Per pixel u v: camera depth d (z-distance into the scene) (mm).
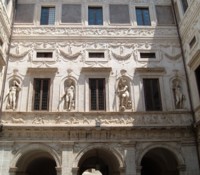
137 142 21938
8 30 24859
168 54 25656
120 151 21578
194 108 23047
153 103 23828
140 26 26750
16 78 23812
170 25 27031
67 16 26938
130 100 23484
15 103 22766
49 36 25641
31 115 22359
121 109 22953
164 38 26312
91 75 24234
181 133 22422
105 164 27828
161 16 27609
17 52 24797
